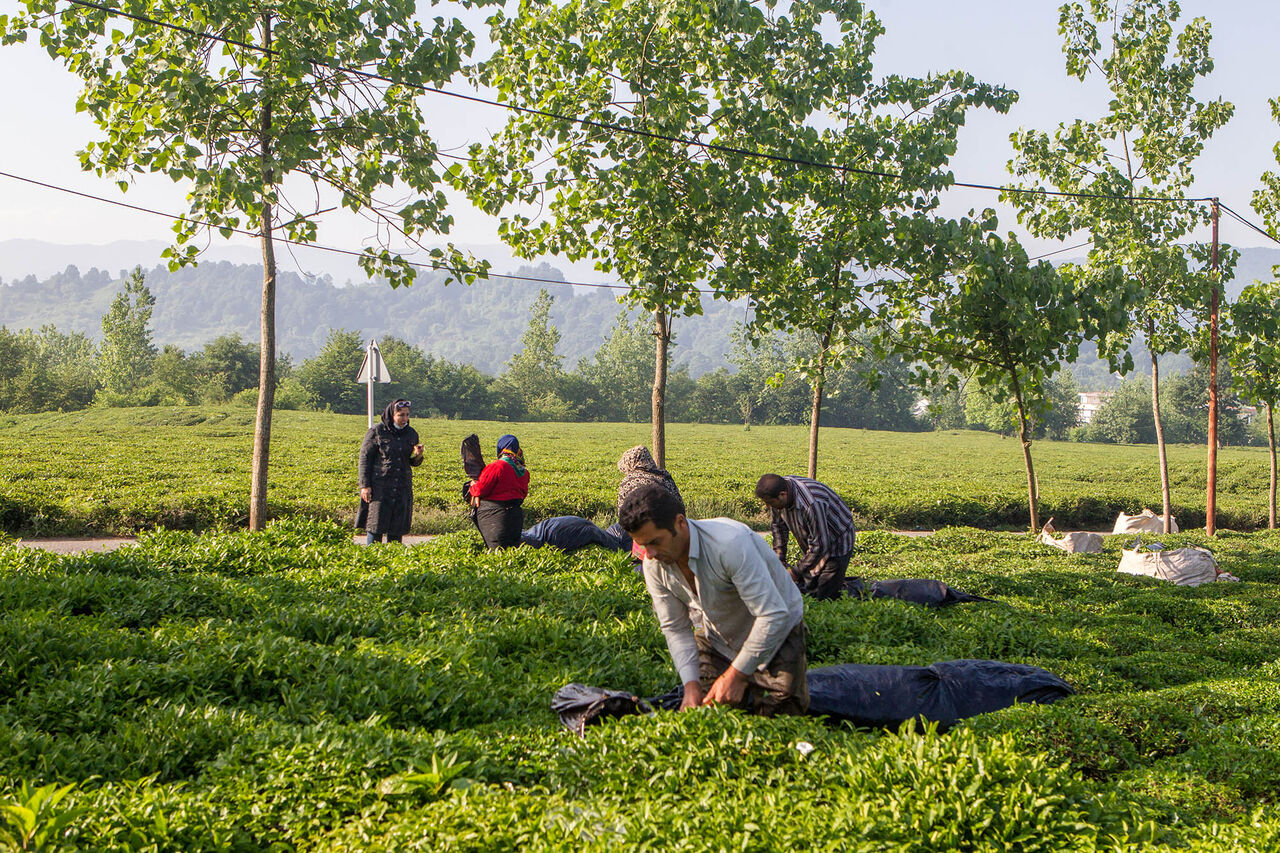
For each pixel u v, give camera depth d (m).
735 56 13.08
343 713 5.58
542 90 13.55
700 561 4.72
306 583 9.23
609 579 9.93
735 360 103.19
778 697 5.06
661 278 13.67
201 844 3.71
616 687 6.65
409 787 4.09
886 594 10.48
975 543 16.56
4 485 19.67
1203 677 8.12
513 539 11.66
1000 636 8.82
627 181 13.09
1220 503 28.45
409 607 8.74
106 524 16.33
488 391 96.12
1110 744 5.58
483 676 6.38
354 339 88.75
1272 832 4.10
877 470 38.81
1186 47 19.34
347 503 19.20
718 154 13.62
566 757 4.53
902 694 6.30
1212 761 5.41
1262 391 23.02
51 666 5.87
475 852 3.58
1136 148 19.77
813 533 9.74
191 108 10.66
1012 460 49.75
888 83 15.06
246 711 5.44
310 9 10.70
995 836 3.81
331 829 3.94
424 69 11.27
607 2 12.93
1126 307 16.52
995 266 15.25
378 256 12.38
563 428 68.88
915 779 4.08
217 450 33.19
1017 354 16.83
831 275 15.38
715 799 4.00
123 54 10.79
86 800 3.93
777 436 69.69
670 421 104.25
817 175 14.85
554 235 14.80
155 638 6.69
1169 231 20.12
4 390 72.06
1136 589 12.07
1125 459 54.88
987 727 5.57
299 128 11.23
